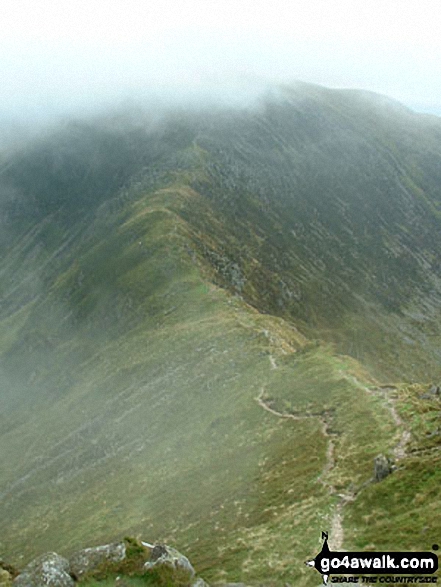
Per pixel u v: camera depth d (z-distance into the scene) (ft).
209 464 231.71
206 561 140.56
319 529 134.72
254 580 120.98
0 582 109.91
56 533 242.78
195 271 608.60
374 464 150.71
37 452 383.45
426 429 175.32
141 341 481.05
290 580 116.88
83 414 409.28
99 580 106.32
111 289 645.10
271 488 176.96
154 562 107.55
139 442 311.47
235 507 175.63
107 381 433.89
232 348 375.45
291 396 259.60
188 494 210.79
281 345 370.12
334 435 200.44
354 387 241.14
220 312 476.95
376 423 195.31
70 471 329.93
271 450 213.66
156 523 195.42
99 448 335.47
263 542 138.92
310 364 291.79
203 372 355.36
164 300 556.51
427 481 137.49
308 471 176.55
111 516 228.02
